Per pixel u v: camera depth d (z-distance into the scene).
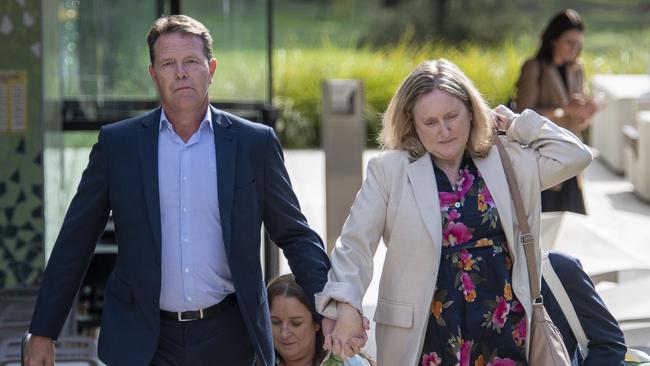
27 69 19.66
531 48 67.38
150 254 11.18
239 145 11.41
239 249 11.30
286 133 50.94
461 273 11.20
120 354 11.26
